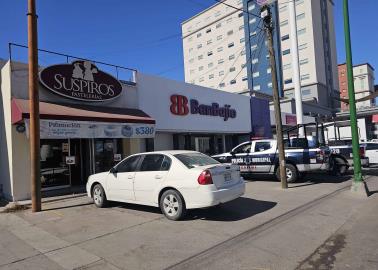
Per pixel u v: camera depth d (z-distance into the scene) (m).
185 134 20.33
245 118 24.86
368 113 50.69
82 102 13.34
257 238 6.63
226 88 85.44
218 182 7.92
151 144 17.75
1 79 11.92
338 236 6.72
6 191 11.69
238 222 7.83
